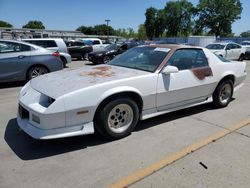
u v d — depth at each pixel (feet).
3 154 11.55
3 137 13.28
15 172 10.18
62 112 11.07
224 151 11.97
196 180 9.70
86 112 11.64
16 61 26.30
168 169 10.42
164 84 14.24
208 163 10.89
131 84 12.87
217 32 216.74
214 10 214.48
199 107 18.74
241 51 63.31
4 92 24.45
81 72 14.33
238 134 13.96
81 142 12.74
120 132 13.05
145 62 15.14
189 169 10.43
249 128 14.84
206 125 15.25
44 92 11.71
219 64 17.72
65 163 10.87
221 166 10.67
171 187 9.29
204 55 16.99
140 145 12.53
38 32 175.01
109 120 12.55
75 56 67.21
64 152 11.78
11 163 10.82
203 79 16.48
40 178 9.81
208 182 9.59
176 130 14.43
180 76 15.07
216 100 18.21
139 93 13.20
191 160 11.13
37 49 27.86
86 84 11.96
